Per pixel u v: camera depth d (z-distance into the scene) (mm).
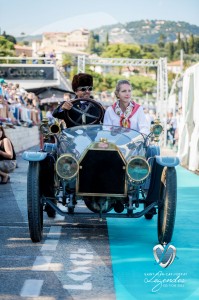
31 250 4941
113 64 28188
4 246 5090
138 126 5664
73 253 4863
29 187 5102
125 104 5645
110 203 5238
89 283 3943
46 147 5652
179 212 7406
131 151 5141
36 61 22000
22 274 4145
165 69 28375
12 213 6965
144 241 5414
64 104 5746
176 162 5000
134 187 5125
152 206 5191
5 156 10078
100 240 5445
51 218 6617
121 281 4016
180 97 23594
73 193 5164
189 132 14445
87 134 5277
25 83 23172
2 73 23797
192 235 5781
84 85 6055
